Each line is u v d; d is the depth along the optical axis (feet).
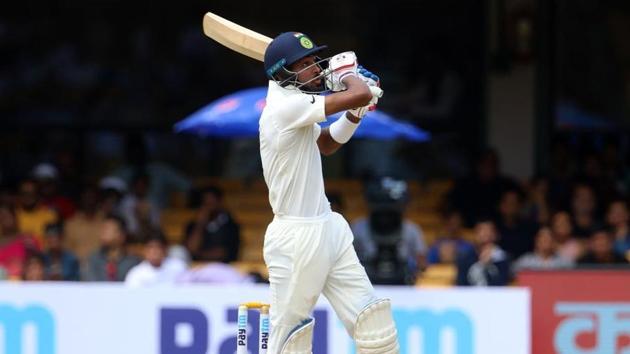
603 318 126.21
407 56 198.08
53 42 200.03
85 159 199.62
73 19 199.93
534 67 193.47
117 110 199.93
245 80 200.23
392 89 197.98
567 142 194.39
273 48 78.48
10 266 153.48
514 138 193.77
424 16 197.67
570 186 180.75
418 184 191.31
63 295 125.18
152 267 143.64
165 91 200.03
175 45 200.44
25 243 155.63
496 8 193.98
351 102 76.18
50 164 196.34
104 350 124.88
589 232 164.55
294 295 79.00
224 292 123.65
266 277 143.33
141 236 167.02
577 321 126.21
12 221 157.69
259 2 198.59
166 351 124.26
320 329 122.11
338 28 198.39
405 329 123.65
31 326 125.29
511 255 163.53
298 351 79.66
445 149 195.93
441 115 196.95
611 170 188.44
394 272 132.67
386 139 193.88
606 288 126.11
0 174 197.67
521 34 192.85
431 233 180.04
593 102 194.08
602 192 179.01
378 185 133.18
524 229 164.96
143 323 124.57
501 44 193.67
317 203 79.10
